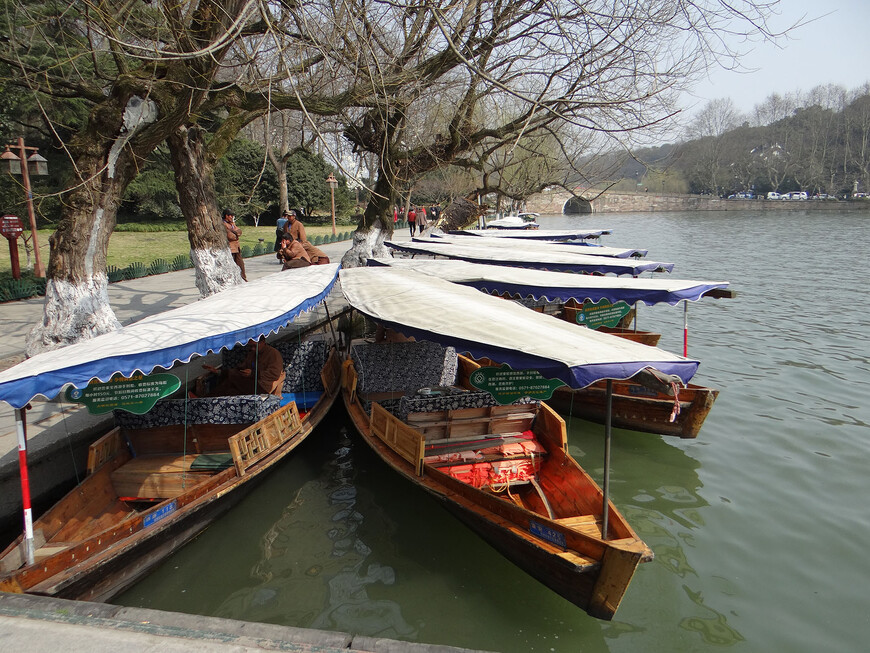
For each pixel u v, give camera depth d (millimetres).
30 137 22094
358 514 6828
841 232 44188
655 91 8977
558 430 6516
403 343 8203
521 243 16891
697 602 5289
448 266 11625
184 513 5586
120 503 6246
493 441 6918
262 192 37719
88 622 3506
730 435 8789
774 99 98812
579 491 5801
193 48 7461
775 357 12500
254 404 6875
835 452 8172
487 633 4961
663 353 4945
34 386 4535
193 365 9492
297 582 5613
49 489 6523
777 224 55656
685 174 92812
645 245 36125
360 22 8734
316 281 9531
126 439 6781
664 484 7445
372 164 21781
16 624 3496
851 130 90062
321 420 8227
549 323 6141
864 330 14531
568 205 78312
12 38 9133
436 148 14055
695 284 9039
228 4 7359
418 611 5227
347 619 5117
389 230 16703
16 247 15078
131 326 6219
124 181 9258
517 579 5660
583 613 5195
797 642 4801
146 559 5293
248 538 6320
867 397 10141
